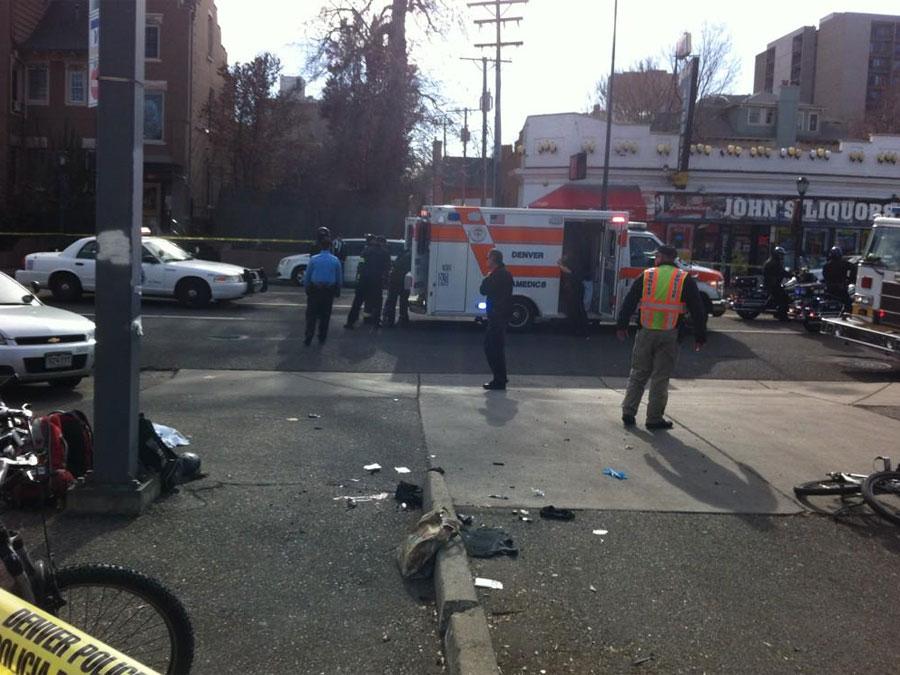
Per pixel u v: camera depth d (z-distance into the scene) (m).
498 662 3.83
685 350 15.30
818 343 16.56
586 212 16.89
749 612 4.46
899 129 59.59
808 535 5.67
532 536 5.45
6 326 9.23
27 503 5.57
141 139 5.68
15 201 30.53
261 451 7.34
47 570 3.02
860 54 102.00
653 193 32.50
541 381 12.03
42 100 34.78
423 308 17.27
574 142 32.56
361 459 7.20
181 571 4.79
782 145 35.75
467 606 4.21
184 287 18.77
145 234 19.80
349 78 31.16
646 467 7.20
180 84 34.06
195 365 12.44
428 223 16.88
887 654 4.05
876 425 9.18
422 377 12.03
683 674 3.79
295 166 36.44
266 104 35.34
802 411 9.88
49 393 9.86
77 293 19.08
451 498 5.98
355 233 32.88
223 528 5.46
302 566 4.93
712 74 48.78
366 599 4.55
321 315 14.52
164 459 6.16
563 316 17.00
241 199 32.41
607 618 4.32
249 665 3.85
